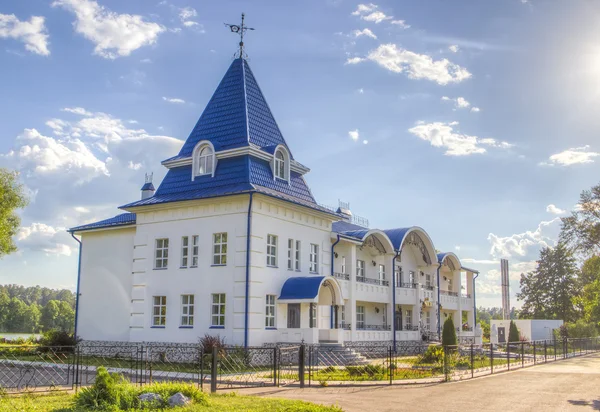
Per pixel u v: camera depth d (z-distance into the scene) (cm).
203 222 3134
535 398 1795
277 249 3150
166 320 3169
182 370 2527
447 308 4956
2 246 3862
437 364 2862
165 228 3284
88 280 3666
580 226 4725
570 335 6344
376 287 3897
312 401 1650
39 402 1481
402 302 4191
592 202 4706
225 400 1514
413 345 4091
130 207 3347
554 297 8750
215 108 3534
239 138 3291
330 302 3309
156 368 2612
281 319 3092
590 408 1595
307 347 2870
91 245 3706
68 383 1997
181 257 3191
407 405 1603
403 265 4550
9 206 3812
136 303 3300
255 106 3506
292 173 3531
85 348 3512
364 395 1817
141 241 3362
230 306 2941
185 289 3128
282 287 3127
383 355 3691
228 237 3023
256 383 2041
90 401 1354
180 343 3080
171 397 1417
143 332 3234
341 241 3688
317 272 3478
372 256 4212
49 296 14575
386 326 4009
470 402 1684
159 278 3244
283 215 3222
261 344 2933
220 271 3011
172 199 3216
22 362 2775
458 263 5200
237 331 2884
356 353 3111
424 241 4569
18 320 9138
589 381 2347
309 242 3434
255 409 1357
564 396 1853
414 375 2414
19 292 14250
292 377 2227
